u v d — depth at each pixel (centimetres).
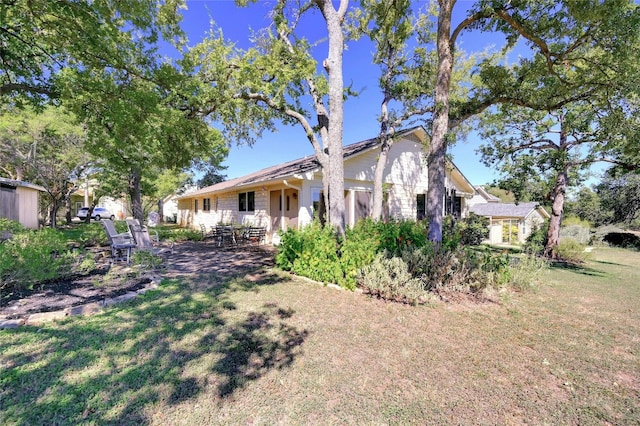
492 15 578
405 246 534
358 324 362
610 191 1919
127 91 568
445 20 591
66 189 1719
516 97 694
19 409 200
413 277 490
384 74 954
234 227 1164
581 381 258
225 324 351
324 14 694
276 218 1224
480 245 1395
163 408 208
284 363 271
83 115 614
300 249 609
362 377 254
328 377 252
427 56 891
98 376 240
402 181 1235
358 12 884
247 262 757
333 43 681
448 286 495
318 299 452
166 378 241
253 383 240
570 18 548
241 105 765
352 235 562
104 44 537
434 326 364
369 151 1116
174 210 3434
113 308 391
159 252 913
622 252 1504
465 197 1470
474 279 504
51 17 498
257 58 703
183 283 525
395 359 285
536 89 678
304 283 543
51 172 1514
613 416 216
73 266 539
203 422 197
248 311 395
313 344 309
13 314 354
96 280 494
